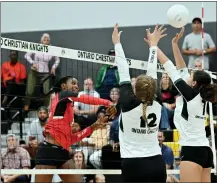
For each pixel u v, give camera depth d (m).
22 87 12.85
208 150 7.19
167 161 9.95
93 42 15.04
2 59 14.09
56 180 10.52
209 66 14.31
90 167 10.59
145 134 6.60
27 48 8.57
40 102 12.76
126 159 6.59
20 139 12.20
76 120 11.30
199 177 7.07
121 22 14.97
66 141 7.91
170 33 14.67
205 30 14.63
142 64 9.17
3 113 12.65
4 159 10.52
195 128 7.11
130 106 6.56
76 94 7.89
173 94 11.13
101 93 12.31
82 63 13.13
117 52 6.88
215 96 7.02
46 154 7.86
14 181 10.48
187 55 14.03
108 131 11.00
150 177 6.51
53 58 13.84
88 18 15.11
